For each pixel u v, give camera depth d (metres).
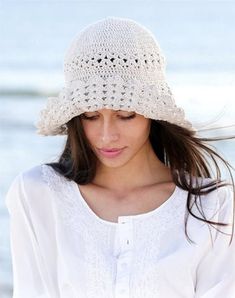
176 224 3.33
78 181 3.43
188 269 3.29
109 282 3.23
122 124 3.16
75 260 3.29
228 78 24.11
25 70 29.39
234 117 14.32
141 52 3.20
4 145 15.43
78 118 3.32
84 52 3.19
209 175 3.54
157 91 3.17
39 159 14.22
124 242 3.29
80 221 3.36
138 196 3.41
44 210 3.45
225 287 3.35
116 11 54.94
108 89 3.11
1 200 11.07
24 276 3.51
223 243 3.37
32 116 19.25
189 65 27.58
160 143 3.48
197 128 3.88
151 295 3.22
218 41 36.62
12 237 3.53
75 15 53.12
